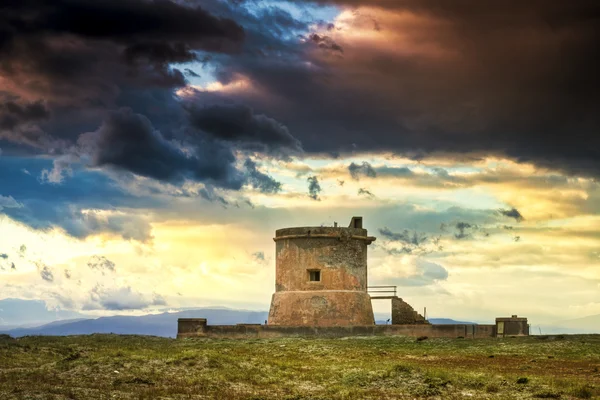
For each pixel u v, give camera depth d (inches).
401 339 1877.5
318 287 2092.8
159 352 1566.2
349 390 1213.7
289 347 1747.0
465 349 1734.7
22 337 1813.5
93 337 1873.8
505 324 1961.1
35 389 1115.3
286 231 2146.9
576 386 1227.2
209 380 1262.3
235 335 1958.7
